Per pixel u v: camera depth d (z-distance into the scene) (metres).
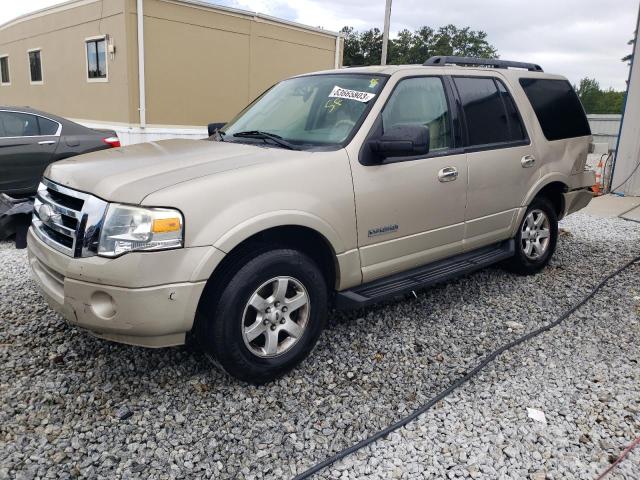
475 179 4.30
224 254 2.85
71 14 13.88
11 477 2.41
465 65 4.88
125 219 2.73
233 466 2.57
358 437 2.81
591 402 3.17
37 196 3.47
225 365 3.04
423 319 4.27
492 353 3.71
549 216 5.31
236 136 3.98
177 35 12.77
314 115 3.86
